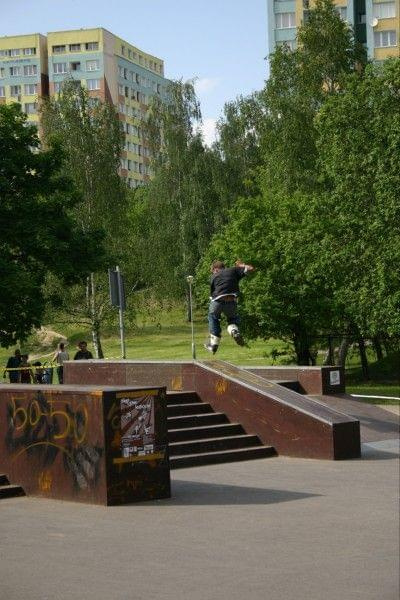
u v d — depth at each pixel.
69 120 56.25
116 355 60.34
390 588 8.19
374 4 77.69
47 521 11.65
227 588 8.22
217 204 67.69
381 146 36.59
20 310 37.66
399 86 36.81
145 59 141.12
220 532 10.78
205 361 20.69
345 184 37.56
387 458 17.81
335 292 37.66
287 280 39.19
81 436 13.04
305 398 18.98
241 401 19.09
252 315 39.72
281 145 50.25
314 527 11.02
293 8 79.44
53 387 13.60
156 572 8.84
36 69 127.88
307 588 8.21
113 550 9.84
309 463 17.28
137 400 13.06
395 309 35.66
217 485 14.64
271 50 80.00
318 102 51.47
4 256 38.06
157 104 73.38
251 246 39.69
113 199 56.47
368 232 36.78
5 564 9.23
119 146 57.53
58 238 39.41
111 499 12.75
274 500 13.05
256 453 18.20
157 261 66.44
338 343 47.44
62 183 40.59
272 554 9.59
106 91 126.75
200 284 42.44
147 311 60.72
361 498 13.13
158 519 11.69
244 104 68.31
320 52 52.59
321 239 38.91
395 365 46.00
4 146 39.75
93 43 126.75
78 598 7.92
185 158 69.31
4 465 14.27
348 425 17.84
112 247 55.91
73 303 51.28
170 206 69.12
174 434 18.11
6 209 38.56
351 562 9.20
